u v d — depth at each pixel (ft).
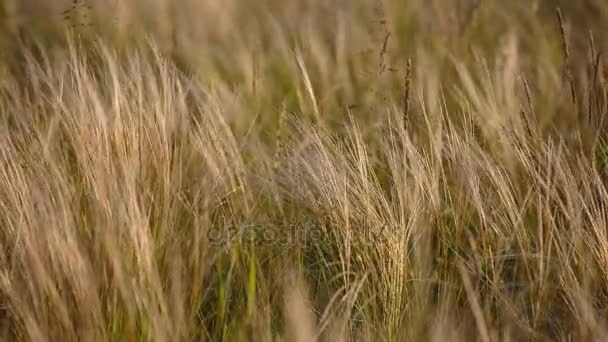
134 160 16.29
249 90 24.85
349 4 30.96
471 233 18.16
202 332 15.39
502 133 19.21
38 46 25.44
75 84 20.25
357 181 17.19
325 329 15.17
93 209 15.67
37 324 14.24
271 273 16.87
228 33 29.45
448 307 15.94
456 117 22.66
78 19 27.30
